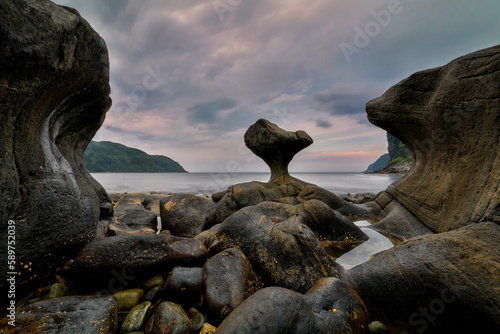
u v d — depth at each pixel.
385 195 9.59
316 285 3.47
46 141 4.01
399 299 3.33
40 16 2.88
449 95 6.31
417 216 7.30
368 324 3.16
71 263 3.92
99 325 2.60
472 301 2.76
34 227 3.28
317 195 10.33
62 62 3.26
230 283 3.65
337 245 6.17
